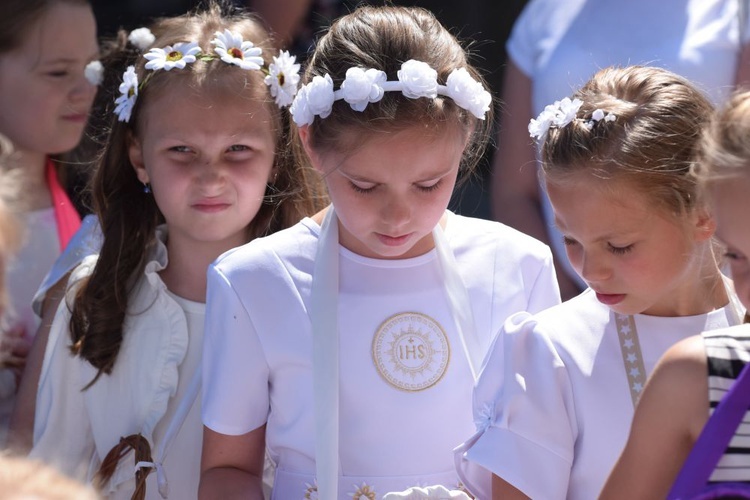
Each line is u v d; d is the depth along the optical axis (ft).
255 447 28.68
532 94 41.34
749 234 18.57
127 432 32.07
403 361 27.48
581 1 40.04
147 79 32.40
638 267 24.11
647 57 38.01
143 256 33.14
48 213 40.81
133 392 32.17
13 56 40.22
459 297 27.86
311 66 27.73
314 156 26.99
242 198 31.71
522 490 24.49
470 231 29.09
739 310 25.70
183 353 32.30
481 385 25.91
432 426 27.43
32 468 15.79
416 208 25.81
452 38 28.14
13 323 37.60
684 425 19.99
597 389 25.04
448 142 25.84
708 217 23.89
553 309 26.37
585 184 23.95
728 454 18.61
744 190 18.52
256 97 31.91
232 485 27.50
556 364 25.26
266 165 32.19
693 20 37.86
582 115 24.84
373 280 28.04
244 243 33.14
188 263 32.94
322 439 26.30
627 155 23.71
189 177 31.32
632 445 20.88
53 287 34.91
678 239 24.16
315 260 27.96
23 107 40.37
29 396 34.55
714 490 18.34
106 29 61.36
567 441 24.95
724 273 27.17
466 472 26.09
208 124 31.22
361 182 25.61
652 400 20.40
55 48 40.34
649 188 23.66
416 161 25.32
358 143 25.27
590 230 24.13
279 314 27.66
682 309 25.49
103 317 32.30
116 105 33.78
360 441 27.32
